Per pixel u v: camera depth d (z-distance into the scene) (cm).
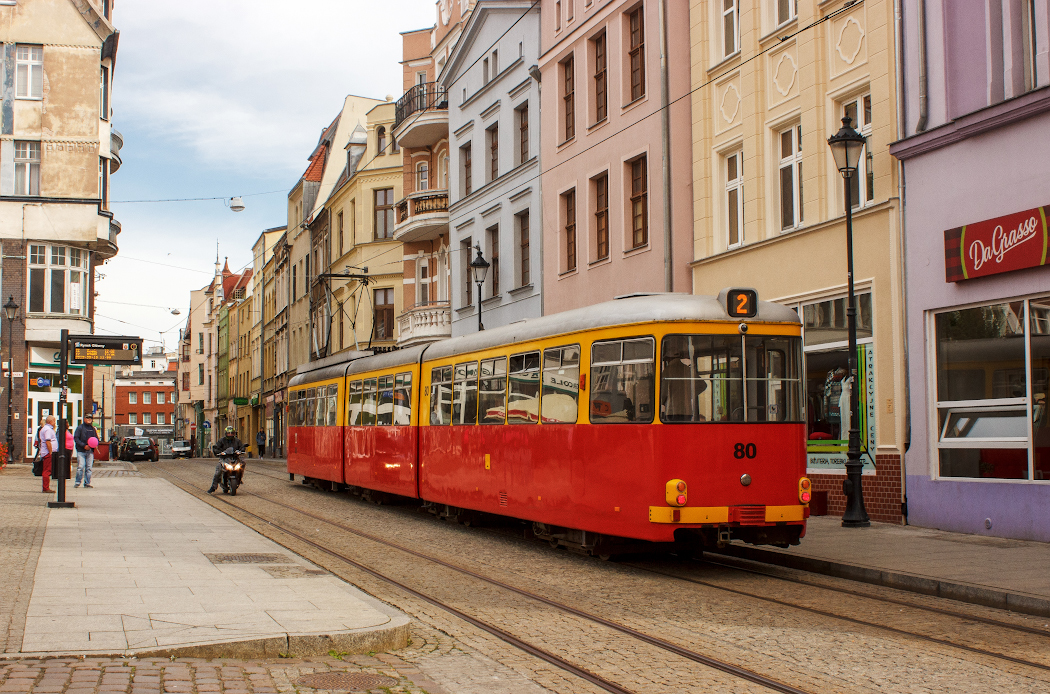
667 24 2128
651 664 701
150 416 14162
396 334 4184
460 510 1677
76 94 3747
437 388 1747
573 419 1266
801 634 796
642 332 1148
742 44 1891
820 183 1694
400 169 4259
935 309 1446
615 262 2339
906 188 1502
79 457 2503
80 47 3756
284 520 1752
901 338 1505
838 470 1636
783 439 1152
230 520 1656
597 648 752
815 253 1691
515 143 2895
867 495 1563
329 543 1423
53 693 555
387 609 807
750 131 1864
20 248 3669
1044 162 1280
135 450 5544
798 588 1023
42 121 3722
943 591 964
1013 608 893
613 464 1179
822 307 1678
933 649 741
